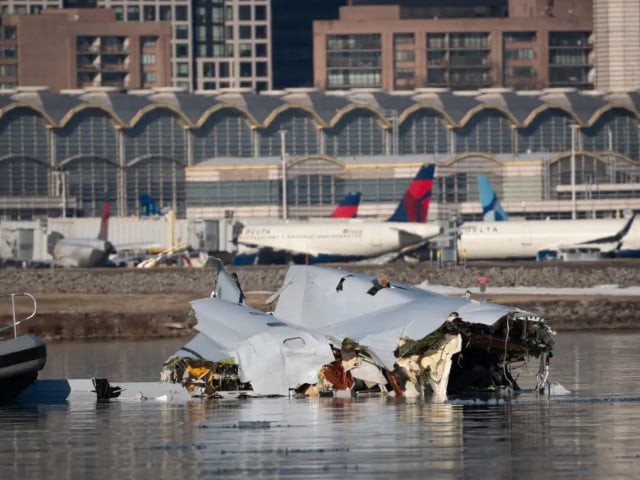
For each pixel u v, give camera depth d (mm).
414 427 133500
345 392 161000
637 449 119062
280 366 161500
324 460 115062
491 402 154625
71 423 141625
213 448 122438
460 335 157125
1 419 145875
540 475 106938
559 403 153125
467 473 108188
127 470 111688
